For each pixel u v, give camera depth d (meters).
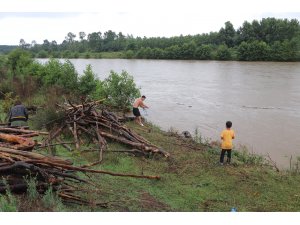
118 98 22.47
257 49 94.25
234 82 43.41
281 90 35.53
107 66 77.19
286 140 17.11
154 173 10.61
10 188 7.03
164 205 8.34
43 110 14.96
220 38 116.81
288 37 104.69
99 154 11.67
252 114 23.62
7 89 22.11
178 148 13.97
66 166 7.60
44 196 6.88
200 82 43.88
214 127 19.89
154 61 99.81
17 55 32.84
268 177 11.14
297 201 9.23
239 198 9.29
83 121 13.76
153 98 30.91
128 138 13.34
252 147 15.84
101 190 8.37
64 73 24.64
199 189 9.70
